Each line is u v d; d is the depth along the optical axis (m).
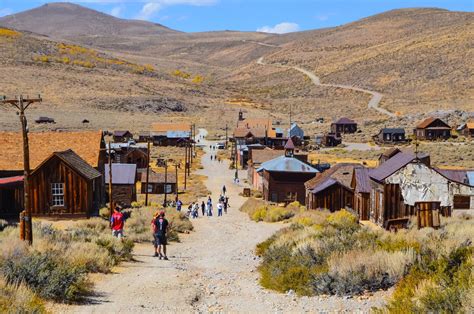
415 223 29.61
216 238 35.62
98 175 45.16
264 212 49.50
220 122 195.00
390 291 14.43
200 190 83.81
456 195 36.97
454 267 13.23
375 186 38.75
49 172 41.59
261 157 89.25
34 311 11.76
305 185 57.56
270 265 19.95
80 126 160.50
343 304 13.89
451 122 163.00
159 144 147.00
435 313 10.45
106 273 19.62
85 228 31.53
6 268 14.77
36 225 29.11
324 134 147.50
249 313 13.88
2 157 45.38
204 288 17.48
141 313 13.85
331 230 25.64
